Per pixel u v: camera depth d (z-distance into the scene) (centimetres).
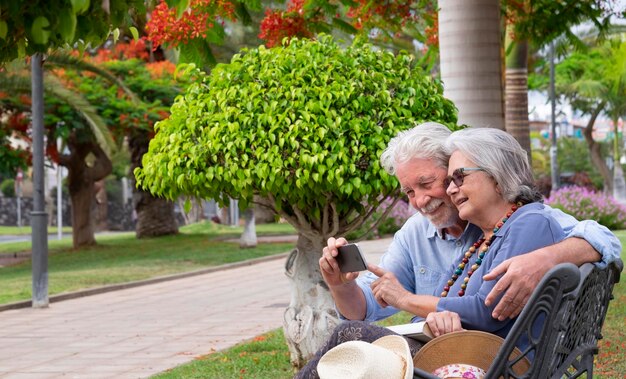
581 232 339
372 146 579
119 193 6756
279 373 738
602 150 7281
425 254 398
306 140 576
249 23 878
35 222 1462
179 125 621
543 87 5288
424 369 325
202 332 1120
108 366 897
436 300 351
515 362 303
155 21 808
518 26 1076
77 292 1619
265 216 4616
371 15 1005
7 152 2455
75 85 2497
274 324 1162
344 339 337
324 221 636
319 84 598
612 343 767
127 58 2786
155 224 3192
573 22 1062
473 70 774
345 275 370
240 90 606
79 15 311
